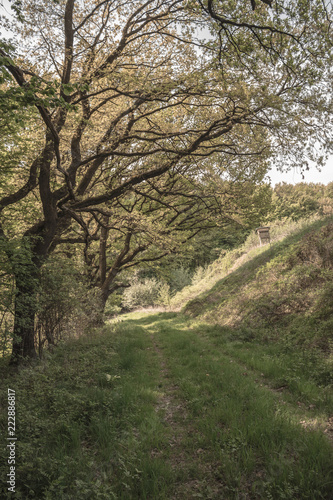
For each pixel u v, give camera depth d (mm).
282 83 9250
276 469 3365
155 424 4750
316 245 12984
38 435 4402
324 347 7359
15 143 9070
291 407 5184
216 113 10852
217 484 3410
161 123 11656
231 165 12711
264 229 24156
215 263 33375
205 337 12836
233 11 7309
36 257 9258
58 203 9664
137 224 12891
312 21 6910
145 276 42219
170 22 9109
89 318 12367
